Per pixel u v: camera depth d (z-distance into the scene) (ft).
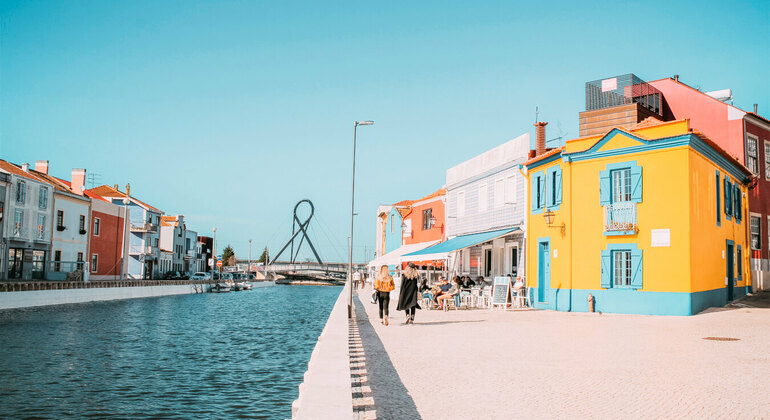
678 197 67.92
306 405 19.12
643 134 71.61
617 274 72.54
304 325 118.42
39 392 47.78
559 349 40.98
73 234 197.36
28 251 172.14
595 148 74.84
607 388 27.66
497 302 82.74
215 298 229.66
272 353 75.05
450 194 124.06
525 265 89.15
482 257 105.09
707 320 61.05
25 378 53.11
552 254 80.43
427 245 136.46
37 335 84.64
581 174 76.43
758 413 22.97
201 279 302.86
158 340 85.20
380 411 23.36
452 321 64.23
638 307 69.77
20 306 130.00
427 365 34.32
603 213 73.56
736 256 87.66
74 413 41.96
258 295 273.33
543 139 94.73
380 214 200.03
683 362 35.09
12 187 164.86
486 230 104.32
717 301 76.02
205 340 87.51
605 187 73.56
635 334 49.90
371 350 40.78
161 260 311.47
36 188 175.83
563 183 78.33
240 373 59.57
